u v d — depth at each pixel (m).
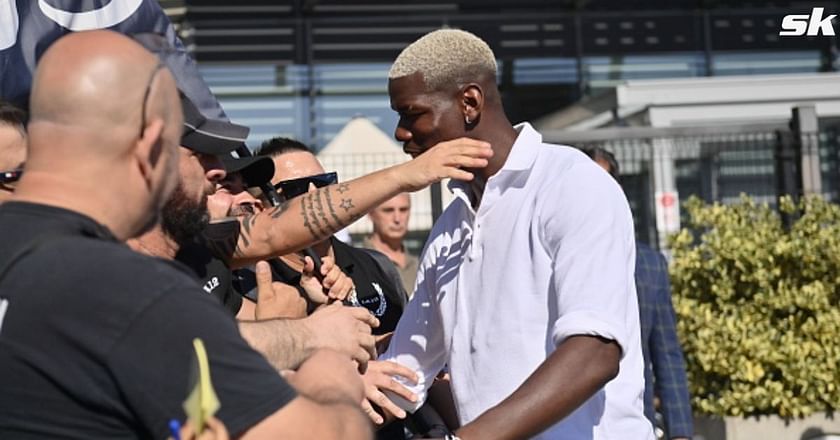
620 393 3.87
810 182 10.45
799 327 9.03
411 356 4.36
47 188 2.62
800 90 12.98
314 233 3.92
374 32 17.08
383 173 3.89
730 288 9.10
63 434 2.49
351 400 2.74
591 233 3.69
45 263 2.54
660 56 17.58
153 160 2.64
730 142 10.87
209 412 2.29
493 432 3.43
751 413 8.86
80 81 2.59
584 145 10.51
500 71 17.31
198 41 16.64
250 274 4.72
